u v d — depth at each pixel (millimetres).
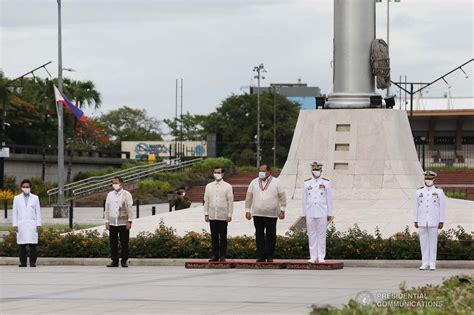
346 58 43250
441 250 33031
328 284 25781
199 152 144250
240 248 33844
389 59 43531
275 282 26438
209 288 24797
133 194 86438
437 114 123312
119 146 158125
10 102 98000
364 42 43219
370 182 42031
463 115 123375
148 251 34438
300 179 42719
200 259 33781
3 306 21094
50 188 91875
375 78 43625
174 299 22203
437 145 129125
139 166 101500
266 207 31562
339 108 43188
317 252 31453
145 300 22062
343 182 42219
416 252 32781
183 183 93062
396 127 42750
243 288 24734
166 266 33312
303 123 43531
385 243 33094
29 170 95875
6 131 107688
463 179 90375
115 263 33062
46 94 104312
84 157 107625
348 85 43250
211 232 32281
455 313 15375
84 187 90000
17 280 27766
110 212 32906
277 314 19234
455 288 18406
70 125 109125
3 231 56469
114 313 19688
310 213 31359
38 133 111750
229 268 31641
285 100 145625
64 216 70125
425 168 96312
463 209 40281
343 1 43344
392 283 26031
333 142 42906
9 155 88875
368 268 31797
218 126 143375
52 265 34312
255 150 142375
